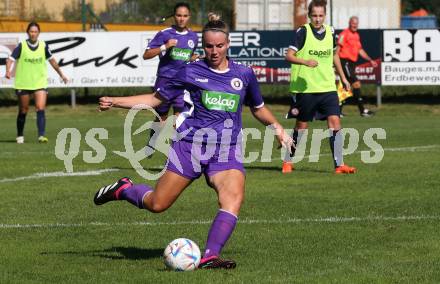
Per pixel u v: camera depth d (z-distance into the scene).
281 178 25.69
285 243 16.47
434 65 52.56
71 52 54.56
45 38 54.34
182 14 29.70
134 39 54.25
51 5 76.31
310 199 21.64
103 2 78.69
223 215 14.15
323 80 27.11
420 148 33.31
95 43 54.50
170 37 29.67
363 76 53.09
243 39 54.00
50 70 54.62
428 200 21.19
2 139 39.78
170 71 29.75
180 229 18.00
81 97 60.03
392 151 32.41
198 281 13.35
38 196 22.66
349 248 15.96
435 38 52.44
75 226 18.48
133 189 15.15
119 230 18.00
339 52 49.56
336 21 69.50
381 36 52.78
